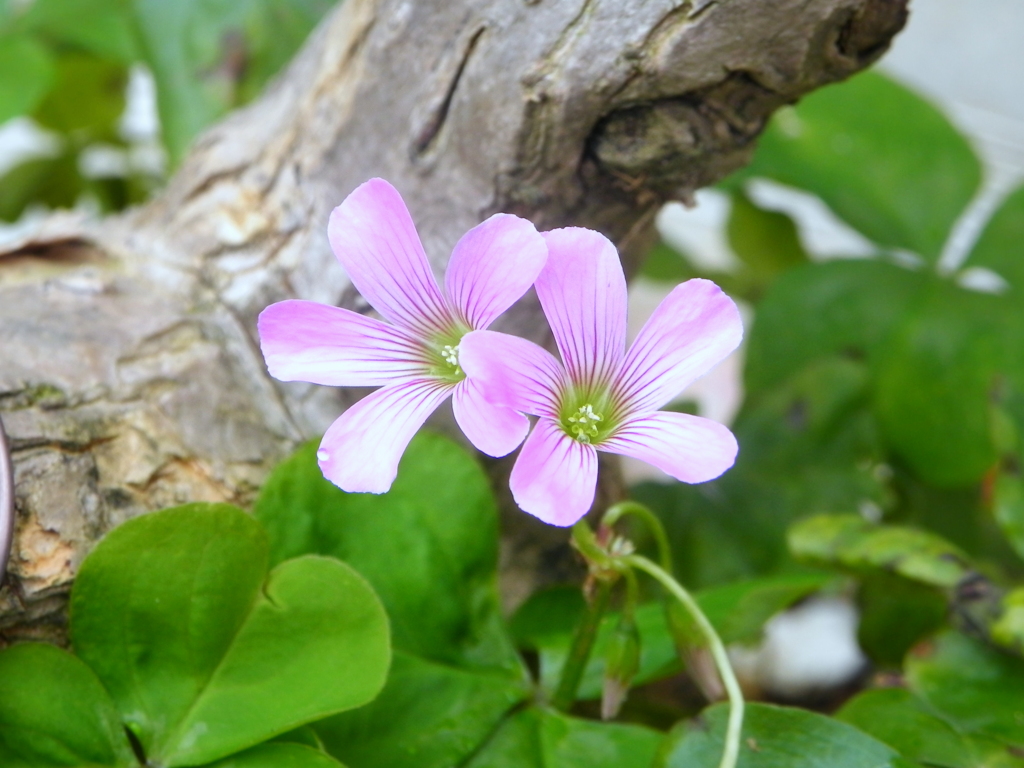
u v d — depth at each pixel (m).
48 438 0.13
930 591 0.15
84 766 0.12
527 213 0.14
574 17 0.13
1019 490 0.16
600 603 0.13
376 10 0.15
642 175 0.14
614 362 0.12
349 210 0.12
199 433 0.14
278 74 0.19
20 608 0.13
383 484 0.12
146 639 0.13
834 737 0.13
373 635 0.13
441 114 0.14
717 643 0.13
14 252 0.16
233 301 0.16
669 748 0.13
